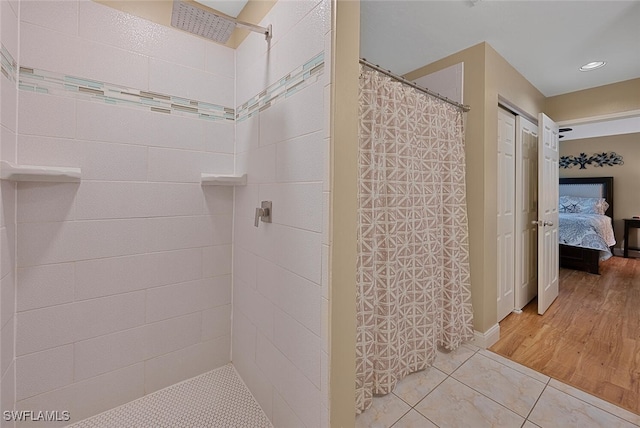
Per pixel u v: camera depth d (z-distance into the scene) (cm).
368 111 151
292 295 124
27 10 122
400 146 167
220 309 180
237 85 177
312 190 111
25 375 125
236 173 179
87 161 137
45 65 126
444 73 235
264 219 144
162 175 157
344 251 108
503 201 253
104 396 144
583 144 596
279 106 133
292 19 124
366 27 197
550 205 290
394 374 161
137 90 149
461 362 193
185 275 167
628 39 212
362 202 148
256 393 154
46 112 127
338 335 106
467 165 219
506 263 261
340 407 108
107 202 142
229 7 168
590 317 266
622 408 151
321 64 107
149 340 156
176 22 128
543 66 253
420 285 179
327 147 104
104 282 143
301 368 118
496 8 179
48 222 129
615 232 557
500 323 254
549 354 204
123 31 145
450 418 145
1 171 105
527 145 293
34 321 127
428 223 185
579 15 186
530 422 142
